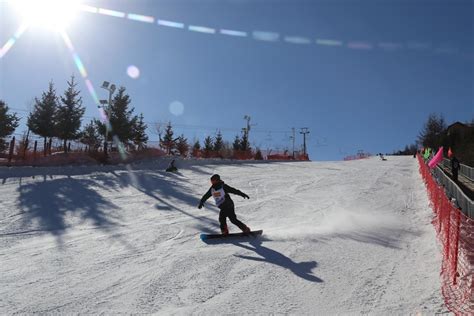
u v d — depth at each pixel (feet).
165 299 17.30
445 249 23.02
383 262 22.41
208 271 21.07
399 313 15.51
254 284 19.03
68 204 43.01
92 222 35.01
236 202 45.88
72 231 31.60
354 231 30.81
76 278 20.18
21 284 19.30
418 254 23.94
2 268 21.97
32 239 28.99
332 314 15.60
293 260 22.91
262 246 26.23
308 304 16.60
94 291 18.30
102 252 25.35
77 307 16.47
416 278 19.51
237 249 25.62
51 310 16.17
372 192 53.67
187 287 18.74
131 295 17.79
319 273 20.54
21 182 57.31
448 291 17.49
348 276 20.02
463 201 39.63
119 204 43.98
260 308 16.26
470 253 21.11
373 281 19.25
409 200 46.44
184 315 15.64
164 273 20.84
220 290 18.31
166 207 42.86
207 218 37.27
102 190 53.11
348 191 55.01
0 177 62.23
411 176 73.92
